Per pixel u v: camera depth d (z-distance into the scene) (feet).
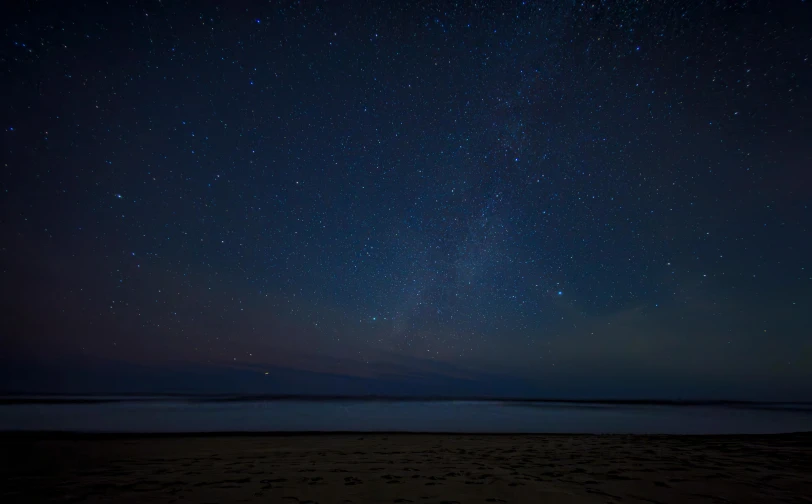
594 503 12.93
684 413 70.79
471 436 30.81
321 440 28.07
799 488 14.94
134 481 15.42
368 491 14.08
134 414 50.62
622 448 24.62
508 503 12.81
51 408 57.16
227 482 15.29
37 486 14.61
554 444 26.58
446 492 14.05
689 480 16.07
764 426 48.34
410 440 28.50
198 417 49.14
